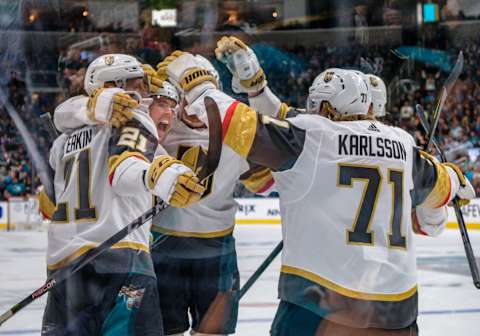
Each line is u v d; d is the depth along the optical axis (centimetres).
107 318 272
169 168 246
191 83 279
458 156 1429
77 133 286
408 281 265
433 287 674
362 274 254
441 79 1311
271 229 1240
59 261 277
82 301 273
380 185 260
